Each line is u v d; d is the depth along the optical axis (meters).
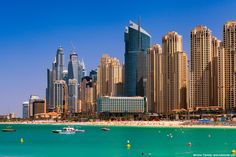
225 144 169.12
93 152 141.12
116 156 127.75
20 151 147.88
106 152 140.38
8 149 156.25
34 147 164.88
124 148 155.00
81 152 141.88
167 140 199.50
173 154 129.62
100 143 184.75
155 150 144.38
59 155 133.62
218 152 134.50
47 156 131.12
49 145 175.12
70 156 130.25
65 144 180.25
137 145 168.88
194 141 189.62
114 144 177.00
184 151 139.12
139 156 126.56
